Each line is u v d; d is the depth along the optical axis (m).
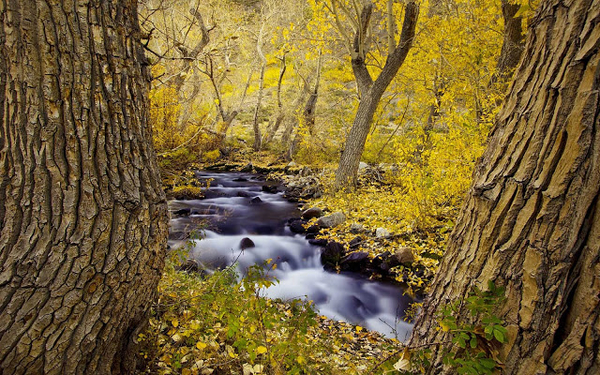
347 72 13.74
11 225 1.40
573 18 1.38
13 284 1.40
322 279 5.79
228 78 19.67
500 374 1.51
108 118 1.59
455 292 1.79
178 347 2.45
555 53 1.44
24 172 1.41
